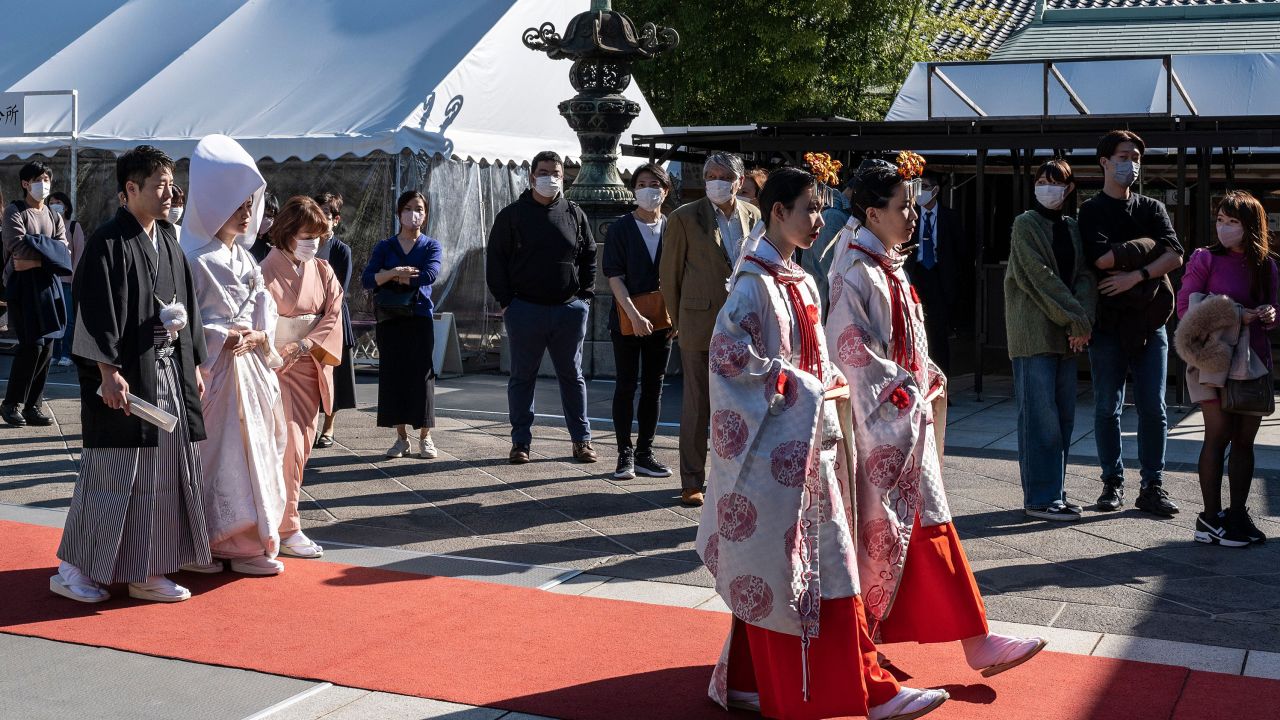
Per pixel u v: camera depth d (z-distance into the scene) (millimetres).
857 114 19250
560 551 5914
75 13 17000
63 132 13562
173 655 4434
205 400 5371
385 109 13164
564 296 7906
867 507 3883
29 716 3881
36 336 9086
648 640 4613
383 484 7375
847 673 3609
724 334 3709
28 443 8477
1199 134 10242
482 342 14242
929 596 3961
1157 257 6449
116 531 5020
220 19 15898
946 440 8867
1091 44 19031
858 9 18688
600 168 12359
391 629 4734
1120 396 6629
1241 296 5891
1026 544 5996
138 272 4953
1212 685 4125
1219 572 5516
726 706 3906
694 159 14297
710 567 3783
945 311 10352
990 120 10633
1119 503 6672
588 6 15414
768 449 3617
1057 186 6426
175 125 13781
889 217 4000
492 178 14461
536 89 14602
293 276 5977
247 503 5387
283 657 4414
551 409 10219
